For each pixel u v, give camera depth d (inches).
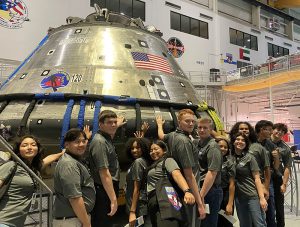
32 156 106.6
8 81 204.7
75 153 102.6
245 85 645.3
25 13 503.5
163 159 117.0
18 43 495.2
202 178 135.9
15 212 92.5
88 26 215.8
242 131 153.3
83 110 160.1
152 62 204.5
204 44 776.3
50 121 159.3
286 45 1031.6
